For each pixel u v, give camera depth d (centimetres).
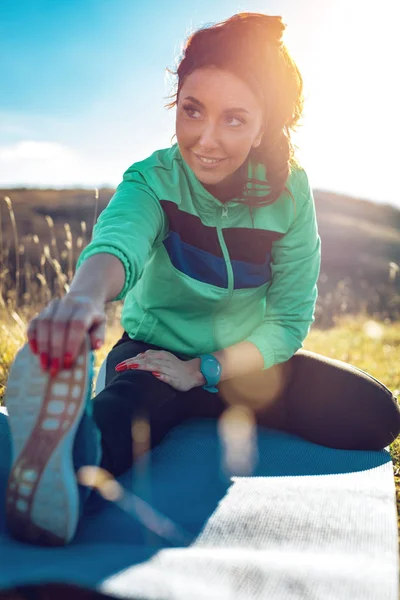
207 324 233
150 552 127
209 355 220
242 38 190
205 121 191
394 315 990
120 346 239
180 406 219
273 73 198
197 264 221
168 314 231
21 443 136
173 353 235
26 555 127
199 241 220
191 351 234
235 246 225
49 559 124
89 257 165
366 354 575
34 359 137
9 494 136
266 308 241
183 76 195
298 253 235
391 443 244
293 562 123
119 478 177
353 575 119
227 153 195
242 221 224
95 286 152
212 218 219
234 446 212
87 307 138
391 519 157
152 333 234
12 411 138
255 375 236
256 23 195
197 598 104
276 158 216
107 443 169
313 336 711
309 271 238
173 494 170
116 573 112
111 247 167
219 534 146
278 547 140
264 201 221
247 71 189
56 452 133
